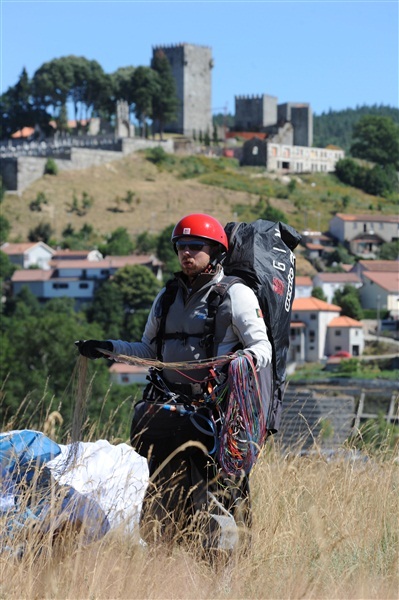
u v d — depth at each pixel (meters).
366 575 9.09
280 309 10.73
